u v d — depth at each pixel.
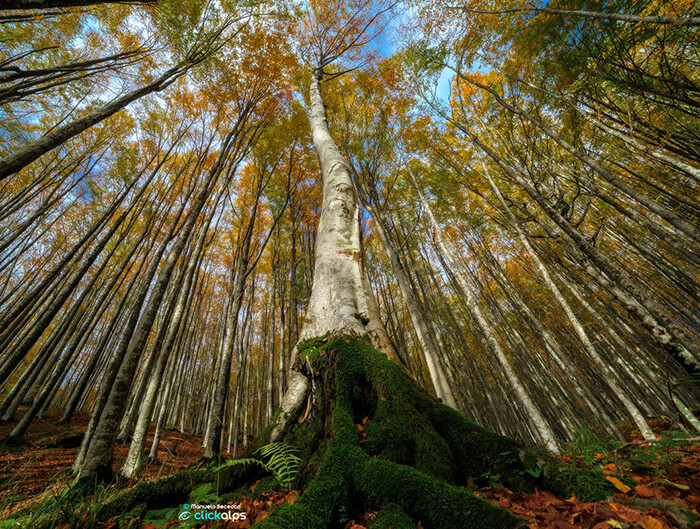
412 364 14.03
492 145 7.95
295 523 1.35
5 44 5.71
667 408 9.48
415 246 13.74
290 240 14.42
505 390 14.06
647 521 1.25
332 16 10.31
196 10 5.33
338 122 10.60
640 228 9.18
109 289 9.23
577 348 12.69
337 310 3.06
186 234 5.34
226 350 6.78
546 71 5.94
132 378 3.97
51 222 11.11
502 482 1.79
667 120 5.37
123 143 9.67
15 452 5.46
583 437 3.04
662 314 3.24
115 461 5.42
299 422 2.45
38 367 9.62
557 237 4.62
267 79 8.36
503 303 14.59
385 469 1.62
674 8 3.58
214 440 5.38
